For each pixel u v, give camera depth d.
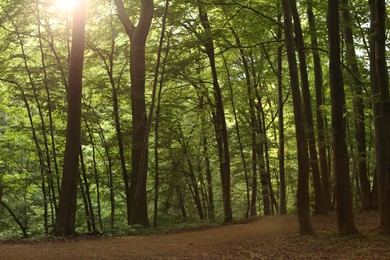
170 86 23.34
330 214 16.83
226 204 20.09
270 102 29.09
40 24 17.11
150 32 21.69
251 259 8.56
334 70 10.64
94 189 23.41
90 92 21.41
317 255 8.80
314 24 17.09
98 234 14.05
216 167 30.19
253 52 23.80
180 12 16.97
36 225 21.39
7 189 19.98
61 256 9.18
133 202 16.45
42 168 18.19
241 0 16.48
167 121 20.38
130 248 10.47
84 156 23.83
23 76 18.88
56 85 17.42
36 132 20.97
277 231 13.47
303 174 11.64
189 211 27.83
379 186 10.84
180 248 10.34
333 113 10.72
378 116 11.05
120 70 22.55
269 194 25.80
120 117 23.23
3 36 19.23
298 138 11.62
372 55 13.41
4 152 20.14
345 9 16.02
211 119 25.23
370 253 8.63
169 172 21.52
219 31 17.59
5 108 20.75
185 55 18.92
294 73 11.73
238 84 24.73
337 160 10.76
